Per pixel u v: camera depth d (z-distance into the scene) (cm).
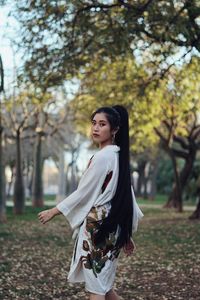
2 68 952
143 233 1523
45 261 986
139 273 842
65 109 2695
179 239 1352
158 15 1062
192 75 1457
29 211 2388
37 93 1345
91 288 402
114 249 411
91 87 1636
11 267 902
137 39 1156
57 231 1612
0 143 1903
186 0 1052
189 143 2492
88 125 2414
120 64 1428
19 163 2317
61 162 3691
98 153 416
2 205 1916
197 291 690
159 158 4431
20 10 1123
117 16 1134
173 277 798
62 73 1234
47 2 1086
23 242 1301
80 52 1197
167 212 2564
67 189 5719
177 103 1669
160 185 5231
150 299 652
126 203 411
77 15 1123
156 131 2361
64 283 760
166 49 1151
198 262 943
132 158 4388
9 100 1739
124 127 432
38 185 2628
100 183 407
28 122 2683
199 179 2556
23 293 689
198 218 2031
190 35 1077
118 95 1576
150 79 1398
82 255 406
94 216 405
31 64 1220
